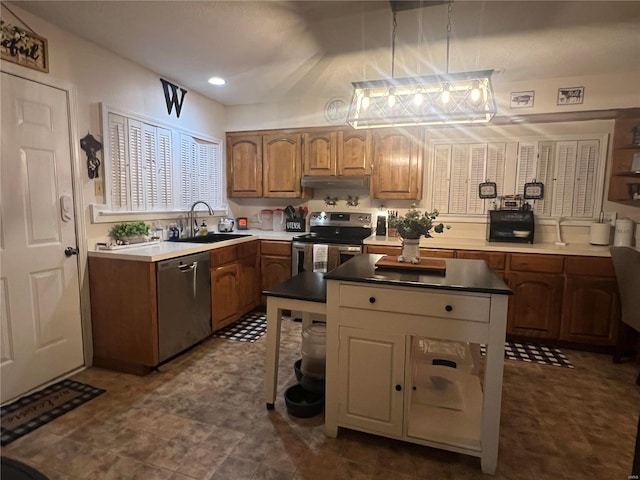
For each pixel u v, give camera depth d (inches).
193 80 135.0
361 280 69.1
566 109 128.3
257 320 147.2
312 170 159.8
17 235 87.3
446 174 150.3
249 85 141.3
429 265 79.1
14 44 84.2
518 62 114.6
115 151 111.8
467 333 64.5
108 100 109.0
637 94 121.4
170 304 105.3
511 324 127.9
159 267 100.6
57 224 96.1
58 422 78.8
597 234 129.2
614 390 94.9
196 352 116.0
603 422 80.8
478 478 64.4
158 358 101.6
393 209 160.2
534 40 99.3
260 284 158.9
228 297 134.4
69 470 64.9
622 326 109.3
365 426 72.1
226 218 172.6
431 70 122.7
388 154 149.7
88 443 72.1
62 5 83.7
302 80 135.0
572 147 135.8
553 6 81.8
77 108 99.8
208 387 94.3
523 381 99.5
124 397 89.3
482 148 145.1
